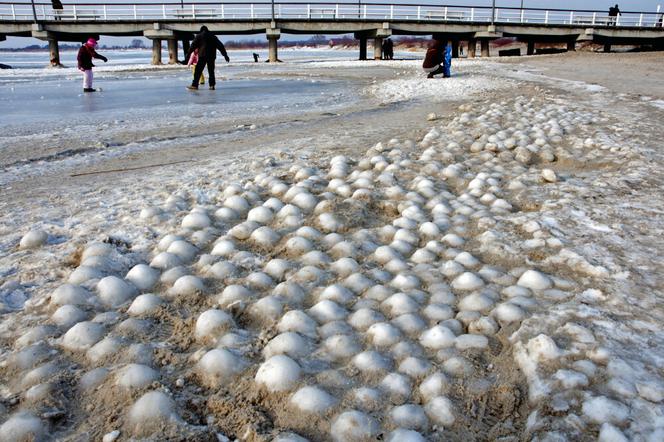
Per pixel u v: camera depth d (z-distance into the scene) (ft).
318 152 21.16
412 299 9.07
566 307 8.54
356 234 12.26
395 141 22.25
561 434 5.93
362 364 7.36
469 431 6.28
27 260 11.10
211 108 39.75
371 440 6.09
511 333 7.99
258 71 91.76
